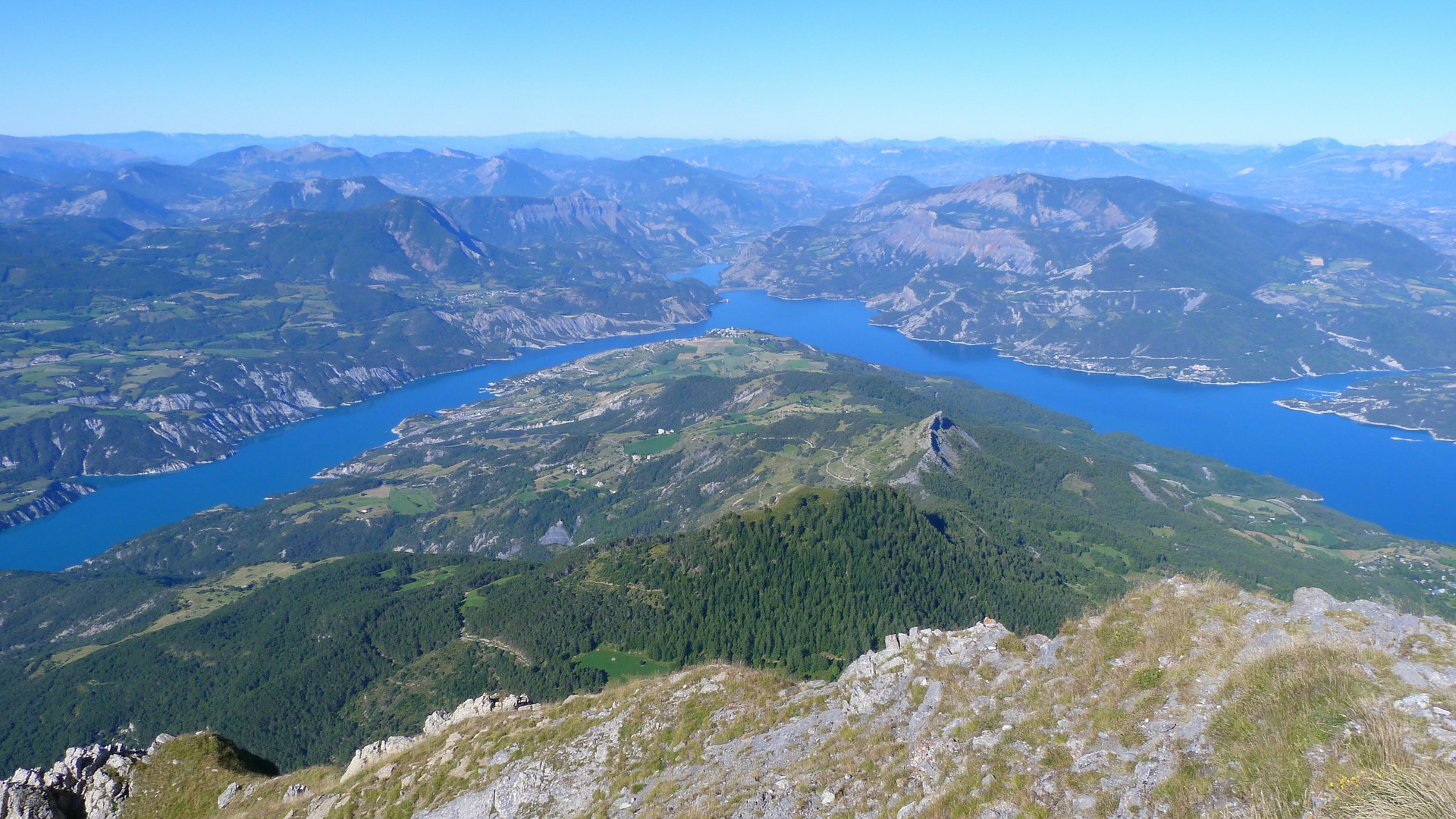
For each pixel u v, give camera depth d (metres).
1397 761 23.27
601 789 48.16
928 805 32.38
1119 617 39.66
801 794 37.59
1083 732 32.62
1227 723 28.64
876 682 44.88
